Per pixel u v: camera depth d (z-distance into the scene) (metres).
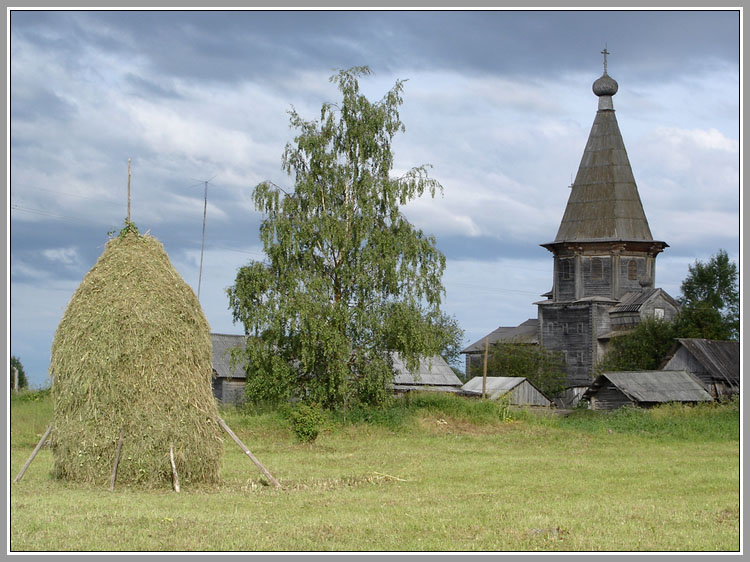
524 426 39.84
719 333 67.06
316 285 39.81
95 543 12.87
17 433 29.89
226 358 60.16
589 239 77.00
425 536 13.84
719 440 35.34
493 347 78.56
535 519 15.38
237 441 19.20
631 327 72.44
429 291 41.91
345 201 42.19
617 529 14.67
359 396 41.19
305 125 42.69
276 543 13.04
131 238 18.95
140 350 17.91
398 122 42.84
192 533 13.59
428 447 31.53
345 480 21.09
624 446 32.69
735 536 14.33
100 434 17.86
